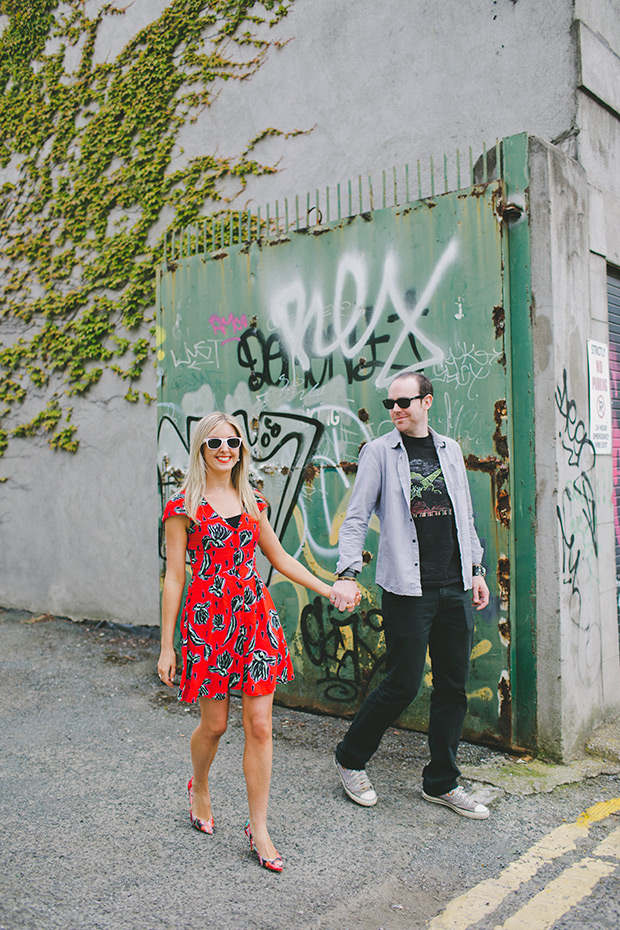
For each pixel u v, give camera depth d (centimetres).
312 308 445
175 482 516
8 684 504
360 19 512
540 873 274
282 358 459
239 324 480
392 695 315
